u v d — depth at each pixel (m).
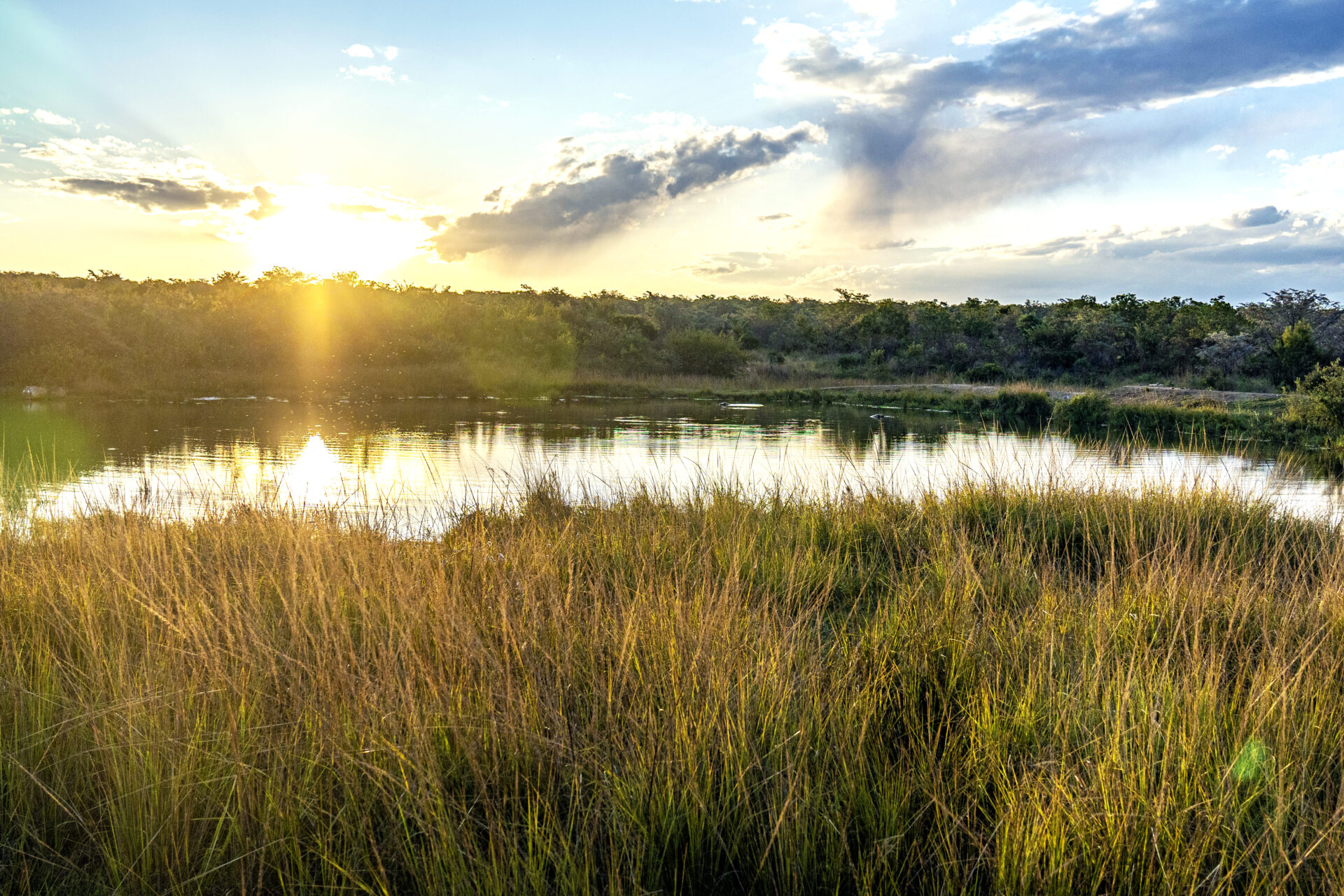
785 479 12.20
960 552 5.61
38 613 4.38
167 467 15.62
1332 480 12.55
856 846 2.79
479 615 4.15
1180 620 4.19
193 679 3.46
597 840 2.79
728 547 6.04
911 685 3.75
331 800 2.82
